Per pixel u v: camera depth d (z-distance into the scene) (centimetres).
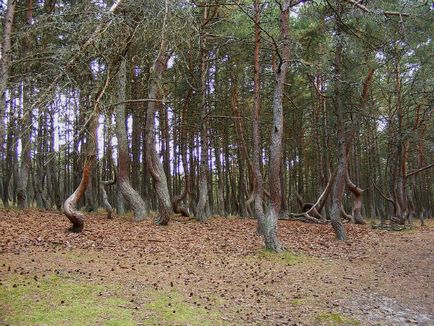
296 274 956
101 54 805
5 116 646
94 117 800
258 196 1451
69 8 820
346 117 2067
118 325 573
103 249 1053
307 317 684
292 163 3428
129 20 884
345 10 1417
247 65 2067
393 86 2448
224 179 3416
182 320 621
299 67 1688
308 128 3225
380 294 839
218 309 691
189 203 2489
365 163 3469
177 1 902
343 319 683
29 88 712
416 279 974
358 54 1486
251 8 1378
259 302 746
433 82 1939
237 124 2356
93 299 669
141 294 724
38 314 580
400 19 1274
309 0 1323
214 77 2552
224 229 1605
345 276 969
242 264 1015
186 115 2200
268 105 2584
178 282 822
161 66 1458
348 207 3456
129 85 1759
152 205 2789
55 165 2277
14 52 701
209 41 1909
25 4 1533
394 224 2167
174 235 1355
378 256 1234
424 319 707
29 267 812
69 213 1208
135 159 2464
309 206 2577
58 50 715
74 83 726
